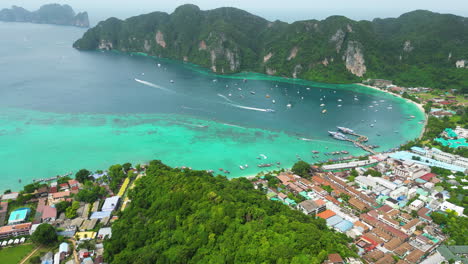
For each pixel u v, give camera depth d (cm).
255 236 11300
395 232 13862
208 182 15838
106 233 13912
